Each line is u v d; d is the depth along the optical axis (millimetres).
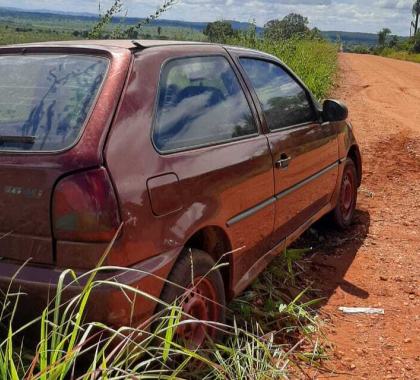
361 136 11328
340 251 5371
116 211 2498
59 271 2516
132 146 2678
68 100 2766
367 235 5812
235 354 2980
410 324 4008
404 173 8445
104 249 2482
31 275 2535
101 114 2646
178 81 3174
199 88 3334
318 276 4777
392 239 5723
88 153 2518
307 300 4281
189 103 3189
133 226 2568
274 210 3941
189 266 2898
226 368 2924
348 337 3789
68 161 2506
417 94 20969
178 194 2852
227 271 3467
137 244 2592
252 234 3674
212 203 3127
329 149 5004
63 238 2496
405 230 6008
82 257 2486
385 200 7121
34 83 2932
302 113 4602
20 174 2543
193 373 2914
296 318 3770
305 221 4680
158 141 2857
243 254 3619
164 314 2750
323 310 4152
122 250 2521
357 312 4152
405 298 4422
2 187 2574
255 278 3867
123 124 2684
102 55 2949
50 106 2768
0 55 3221
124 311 2537
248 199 3529
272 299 4109
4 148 2656
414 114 15297
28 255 2568
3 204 2580
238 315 3764
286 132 4145
